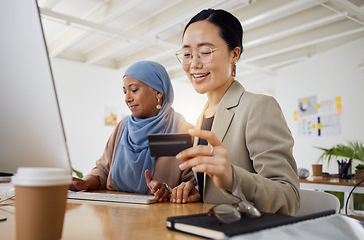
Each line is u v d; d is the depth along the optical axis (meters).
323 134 5.56
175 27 4.94
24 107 0.64
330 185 2.62
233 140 0.94
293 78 6.17
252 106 0.91
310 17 4.41
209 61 1.02
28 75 0.63
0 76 0.66
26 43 0.62
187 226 0.51
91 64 6.19
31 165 0.64
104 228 0.55
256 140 0.86
